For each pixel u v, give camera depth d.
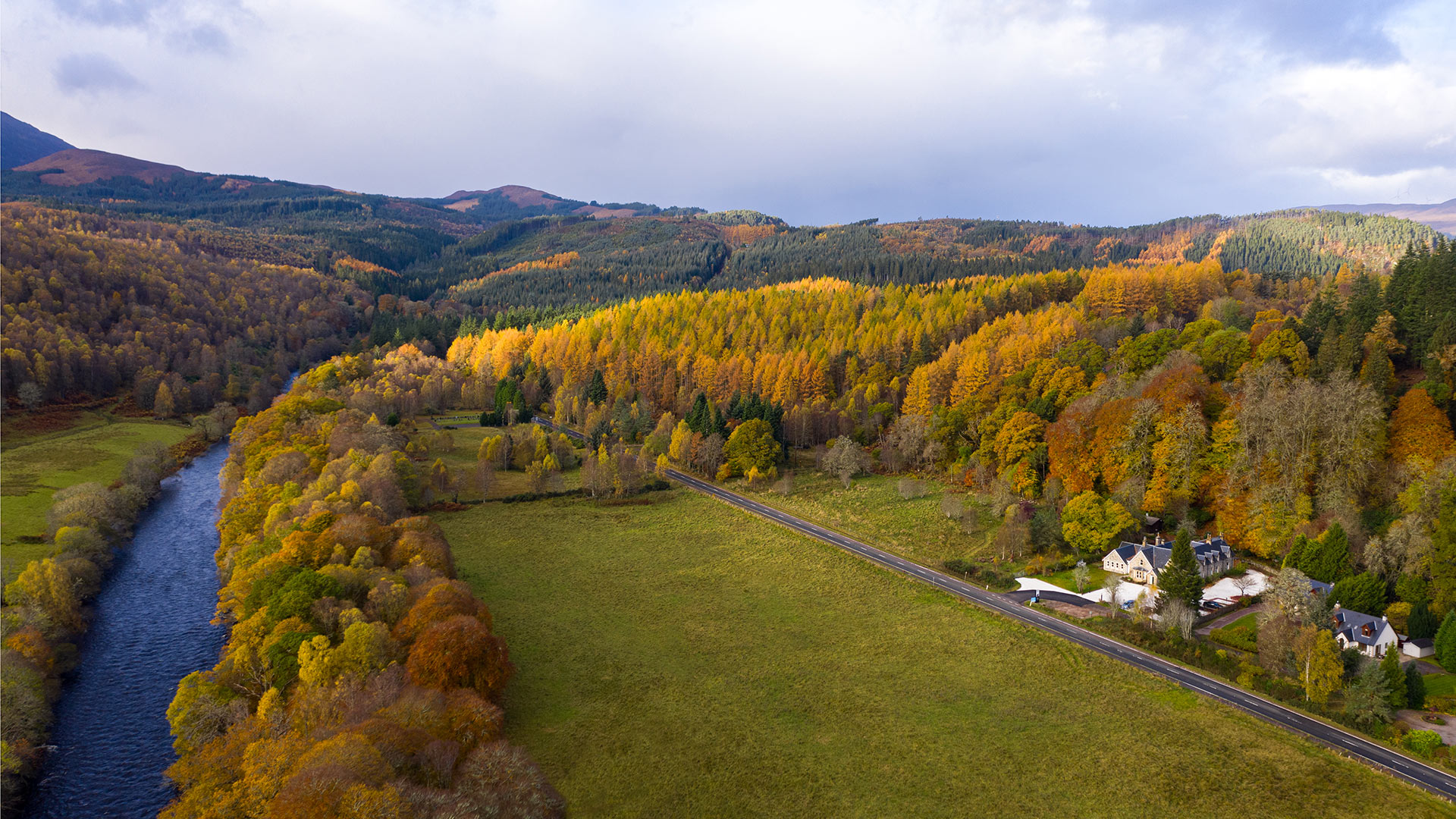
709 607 95.12
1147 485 118.38
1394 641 80.25
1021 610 94.12
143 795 61.62
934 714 71.06
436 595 74.44
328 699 59.69
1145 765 62.75
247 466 133.75
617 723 69.12
